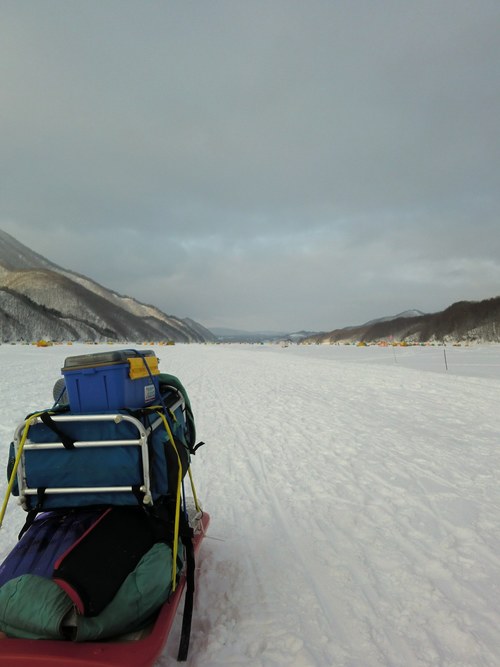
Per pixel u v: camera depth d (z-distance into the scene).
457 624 2.59
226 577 3.13
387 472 5.47
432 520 4.06
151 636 1.94
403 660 2.30
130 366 2.46
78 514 2.29
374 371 19.38
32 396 11.70
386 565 3.30
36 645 1.82
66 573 1.88
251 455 6.47
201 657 2.31
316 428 8.20
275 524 4.07
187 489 5.08
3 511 2.26
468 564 3.28
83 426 2.24
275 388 14.70
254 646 2.40
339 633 2.52
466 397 11.12
